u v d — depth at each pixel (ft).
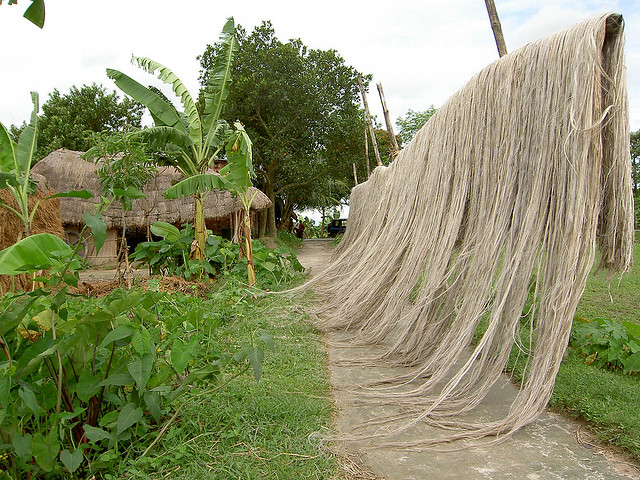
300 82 58.49
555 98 9.58
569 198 9.18
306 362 13.07
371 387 11.52
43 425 7.70
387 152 74.23
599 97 8.87
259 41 60.95
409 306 15.03
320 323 17.42
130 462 7.45
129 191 10.09
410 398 10.65
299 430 8.82
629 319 17.44
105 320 7.31
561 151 9.44
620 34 9.05
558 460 7.93
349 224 37.42
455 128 13.08
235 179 23.41
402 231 15.88
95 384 7.36
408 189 16.30
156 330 9.68
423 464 7.89
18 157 15.96
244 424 8.81
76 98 63.93
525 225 9.96
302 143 64.80
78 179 38.83
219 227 44.98
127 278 20.57
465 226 12.71
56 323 7.83
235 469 7.42
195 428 8.51
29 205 21.61
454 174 13.01
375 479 7.41
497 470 7.66
